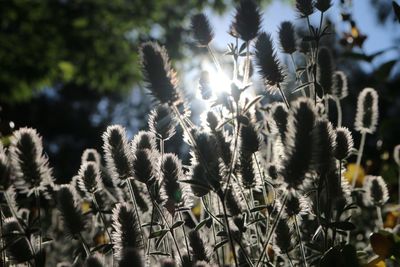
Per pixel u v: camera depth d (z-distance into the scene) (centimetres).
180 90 18
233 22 18
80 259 21
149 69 17
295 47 22
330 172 19
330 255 18
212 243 21
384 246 20
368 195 25
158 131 19
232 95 17
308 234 22
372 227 31
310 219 23
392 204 36
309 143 15
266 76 20
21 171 18
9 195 18
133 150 20
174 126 19
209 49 20
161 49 18
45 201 31
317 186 18
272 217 21
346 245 18
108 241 22
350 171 37
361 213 31
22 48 147
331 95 24
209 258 18
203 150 17
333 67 23
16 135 18
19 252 17
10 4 145
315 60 21
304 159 15
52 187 22
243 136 19
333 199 20
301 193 18
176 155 19
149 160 18
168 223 19
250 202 21
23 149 18
